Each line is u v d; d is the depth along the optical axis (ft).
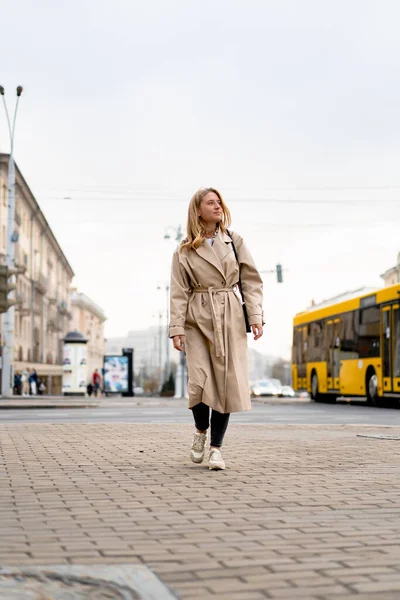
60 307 273.54
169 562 11.75
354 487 18.86
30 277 211.00
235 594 10.06
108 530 14.02
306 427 40.96
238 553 12.30
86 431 37.24
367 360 79.41
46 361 245.65
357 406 83.15
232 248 22.61
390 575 11.01
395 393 72.64
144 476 20.66
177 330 22.11
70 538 13.37
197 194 22.63
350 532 13.87
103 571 11.10
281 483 19.45
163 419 55.36
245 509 16.01
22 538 13.35
